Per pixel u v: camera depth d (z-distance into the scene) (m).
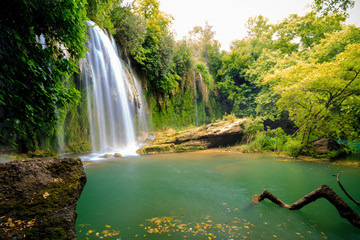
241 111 25.53
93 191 4.63
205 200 3.99
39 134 7.77
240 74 26.41
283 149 10.40
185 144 12.51
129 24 13.34
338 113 8.88
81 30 3.03
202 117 23.86
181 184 5.18
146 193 4.47
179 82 21.05
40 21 2.71
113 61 12.84
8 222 1.35
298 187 4.73
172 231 2.66
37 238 1.36
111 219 3.09
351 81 7.67
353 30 11.41
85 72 10.55
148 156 10.16
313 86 8.49
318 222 2.94
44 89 2.75
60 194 1.72
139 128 15.07
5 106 2.44
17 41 2.29
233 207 3.58
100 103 11.62
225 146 13.31
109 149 11.94
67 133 9.80
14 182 1.62
